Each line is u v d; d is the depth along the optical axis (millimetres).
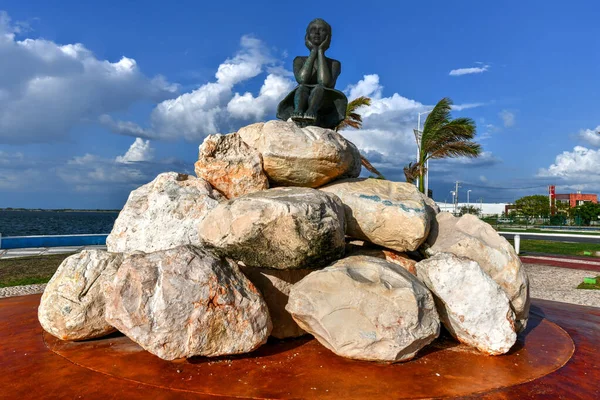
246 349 4293
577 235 31266
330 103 8008
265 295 5152
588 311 7734
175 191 5793
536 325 6297
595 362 4766
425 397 3719
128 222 5855
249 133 6508
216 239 4684
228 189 6031
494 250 5320
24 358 4523
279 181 6262
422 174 18500
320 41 7789
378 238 5832
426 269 4859
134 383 3889
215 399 3611
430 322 4340
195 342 4031
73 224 64000
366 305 4176
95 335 4961
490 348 4645
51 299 4887
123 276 4070
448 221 6234
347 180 6469
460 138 17516
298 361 4418
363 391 3781
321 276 4418
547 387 4027
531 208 68125
